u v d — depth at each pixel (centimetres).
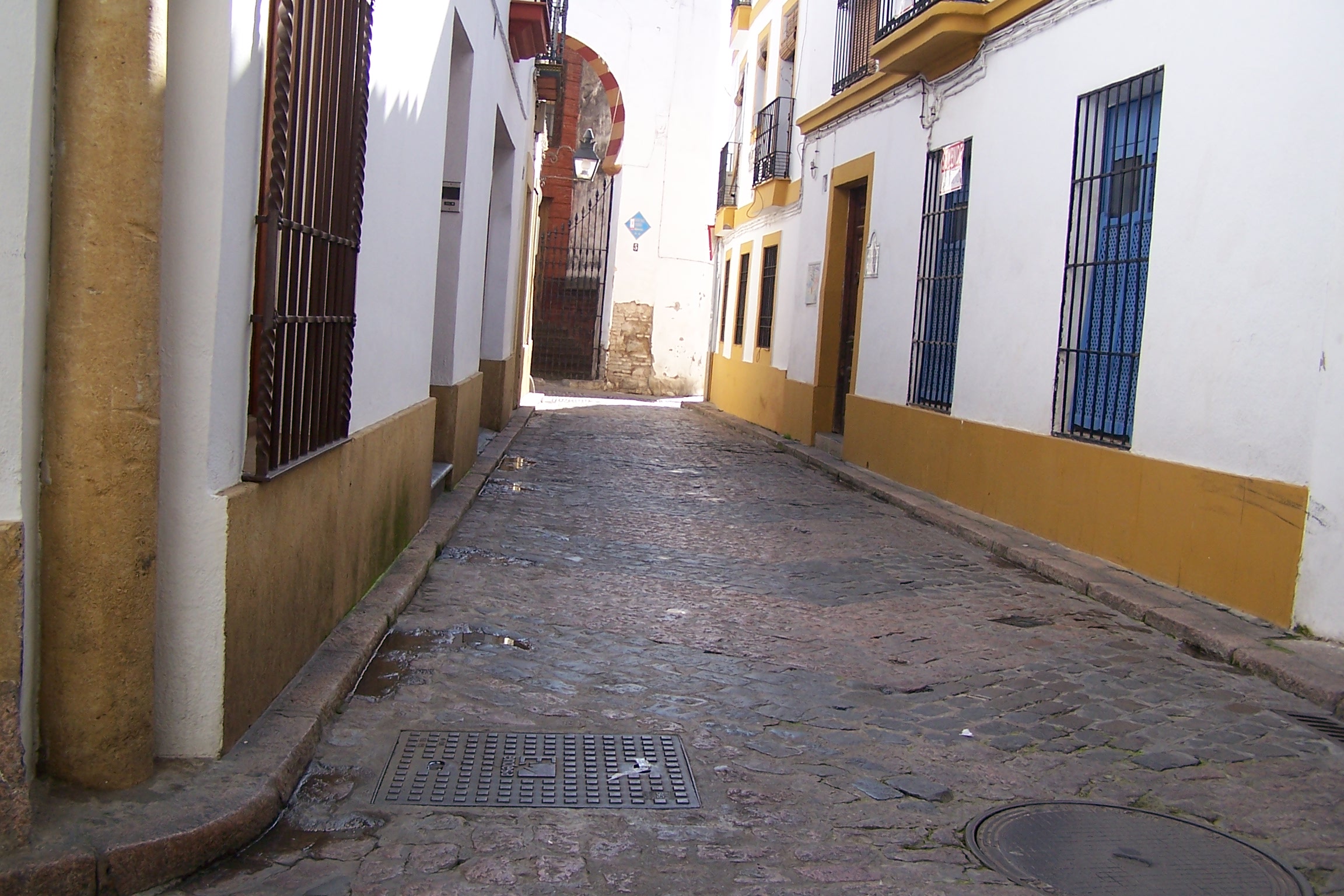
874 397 1312
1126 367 819
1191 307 731
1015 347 968
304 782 378
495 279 1470
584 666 533
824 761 432
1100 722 490
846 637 617
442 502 893
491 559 743
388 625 555
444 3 707
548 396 2316
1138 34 806
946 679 546
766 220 1950
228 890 307
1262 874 349
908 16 1145
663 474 1274
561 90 1903
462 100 893
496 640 561
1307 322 627
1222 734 479
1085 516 839
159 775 347
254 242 370
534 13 1171
